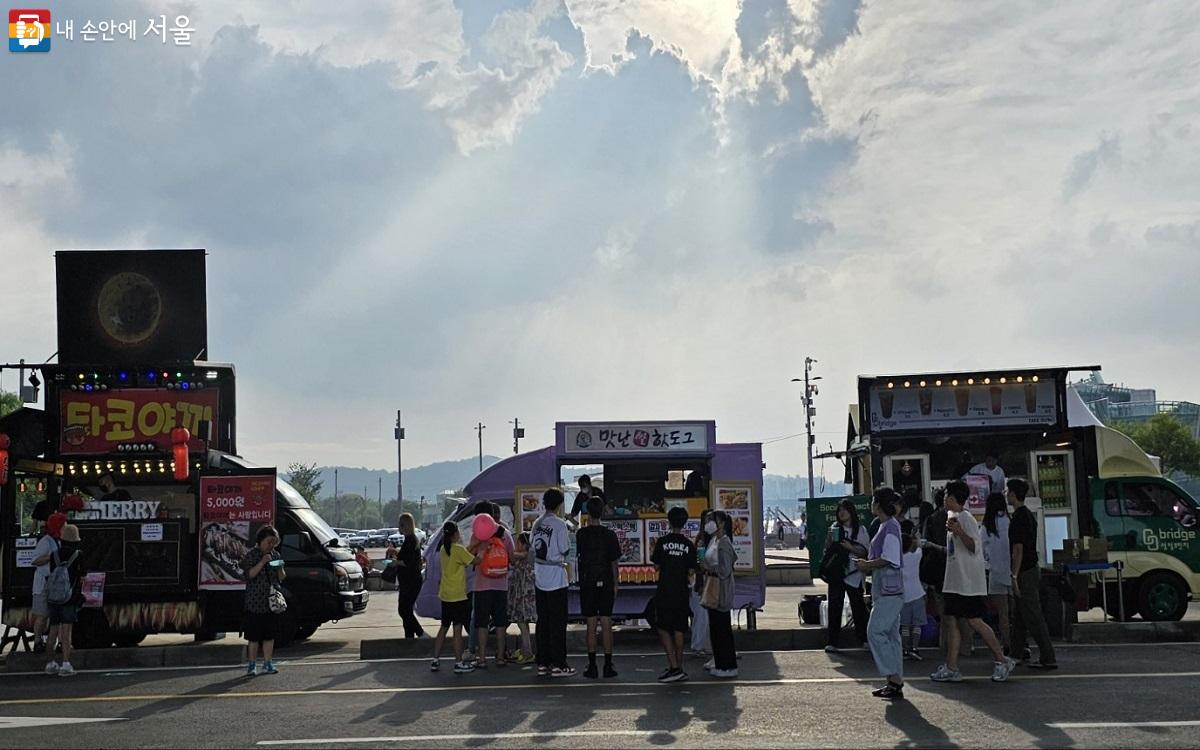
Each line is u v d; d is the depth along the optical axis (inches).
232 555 718.5
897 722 396.5
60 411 737.6
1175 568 756.0
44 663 616.7
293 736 390.0
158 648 647.1
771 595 1116.5
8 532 705.0
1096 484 771.4
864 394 767.7
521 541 615.2
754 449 713.0
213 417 748.6
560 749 358.9
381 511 7332.7
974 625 488.1
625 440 716.7
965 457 774.5
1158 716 395.5
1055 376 758.5
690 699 460.1
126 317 783.1
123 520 719.7
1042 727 379.2
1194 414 5713.6
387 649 645.9
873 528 630.5
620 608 697.6
